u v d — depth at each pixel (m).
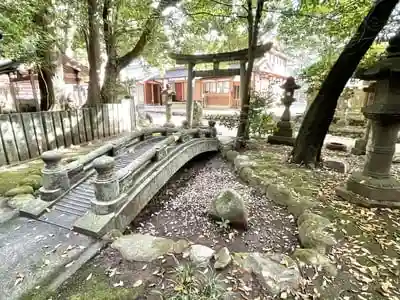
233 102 20.28
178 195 4.95
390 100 3.09
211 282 1.87
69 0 6.39
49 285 2.05
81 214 3.14
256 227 3.44
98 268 2.27
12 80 10.19
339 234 2.76
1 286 2.04
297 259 2.33
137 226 3.74
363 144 6.48
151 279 2.11
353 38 4.25
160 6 7.05
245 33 9.84
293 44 7.55
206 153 7.14
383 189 3.30
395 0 3.57
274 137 7.84
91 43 8.09
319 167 5.25
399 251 2.46
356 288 2.00
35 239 2.68
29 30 5.61
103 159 3.03
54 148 6.53
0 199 3.62
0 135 5.12
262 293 1.93
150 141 6.47
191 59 8.57
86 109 7.65
